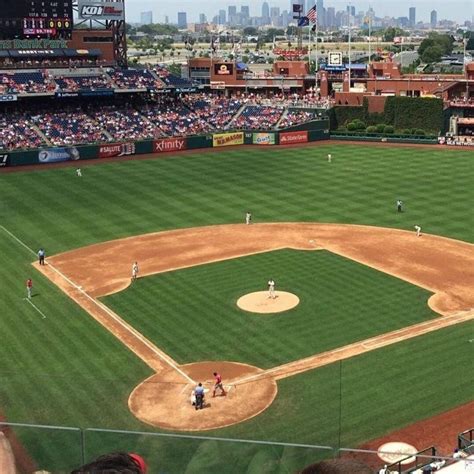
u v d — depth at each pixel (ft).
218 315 149.18
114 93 398.21
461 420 103.30
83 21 413.39
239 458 36.01
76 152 342.85
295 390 109.50
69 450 34.81
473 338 134.72
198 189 281.33
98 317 149.38
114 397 103.55
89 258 194.29
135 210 248.32
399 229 220.84
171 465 35.78
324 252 196.75
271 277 175.01
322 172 313.32
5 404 91.09
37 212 245.45
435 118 407.85
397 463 57.16
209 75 496.23
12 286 170.71
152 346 133.59
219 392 110.32
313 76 490.49
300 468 36.65
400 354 127.75
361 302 156.04
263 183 291.38
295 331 139.74
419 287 166.20
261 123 408.05
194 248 202.80
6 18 382.01
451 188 277.03
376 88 452.76
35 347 133.59
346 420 101.76
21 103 389.60
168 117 407.85
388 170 315.78
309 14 505.25
